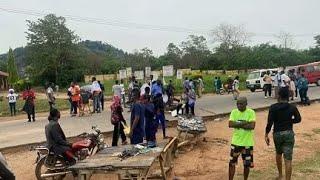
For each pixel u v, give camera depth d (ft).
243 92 138.21
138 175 27.27
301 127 60.49
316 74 138.41
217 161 42.24
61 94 206.90
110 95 158.20
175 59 320.50
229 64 271.90
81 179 28.02
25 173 39.58
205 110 77.10
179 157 43.73
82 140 36.94
